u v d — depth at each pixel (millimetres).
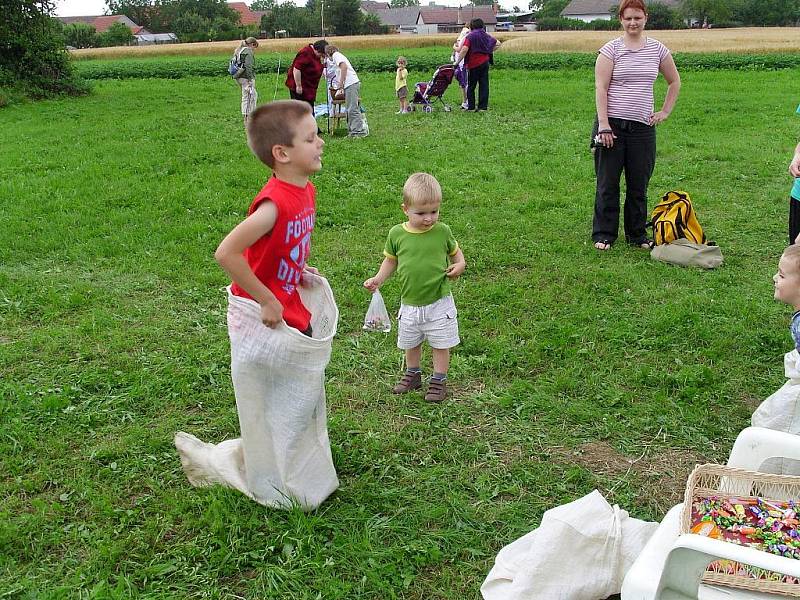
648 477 3662
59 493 3547
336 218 8094
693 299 5703
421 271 4164
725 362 4773
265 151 2973
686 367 4680
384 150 11844
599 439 3996
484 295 5902
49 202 8727
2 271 6504
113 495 3498
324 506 3410
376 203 8734
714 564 2445
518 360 4836
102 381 4574
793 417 3363
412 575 2986
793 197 5305
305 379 3158
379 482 3609
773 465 2990
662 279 6230
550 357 4902
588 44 39031
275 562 3061
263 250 3027
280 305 3029
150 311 5688
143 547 3135
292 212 2996
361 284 6176
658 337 5121
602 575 2711
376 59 30469
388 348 5070
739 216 8109
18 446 3871
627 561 2717
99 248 7078
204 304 5848
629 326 5297
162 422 4160
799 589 2312
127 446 3898
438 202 4066
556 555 2723
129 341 5125
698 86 20625
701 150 11594
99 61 40938
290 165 2990
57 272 6523
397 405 4340
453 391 4512
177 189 9383
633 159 6816
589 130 13516
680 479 3654
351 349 5043
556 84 21438
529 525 3285
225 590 2928
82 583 2930
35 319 5570
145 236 7504
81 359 4887
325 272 6488
